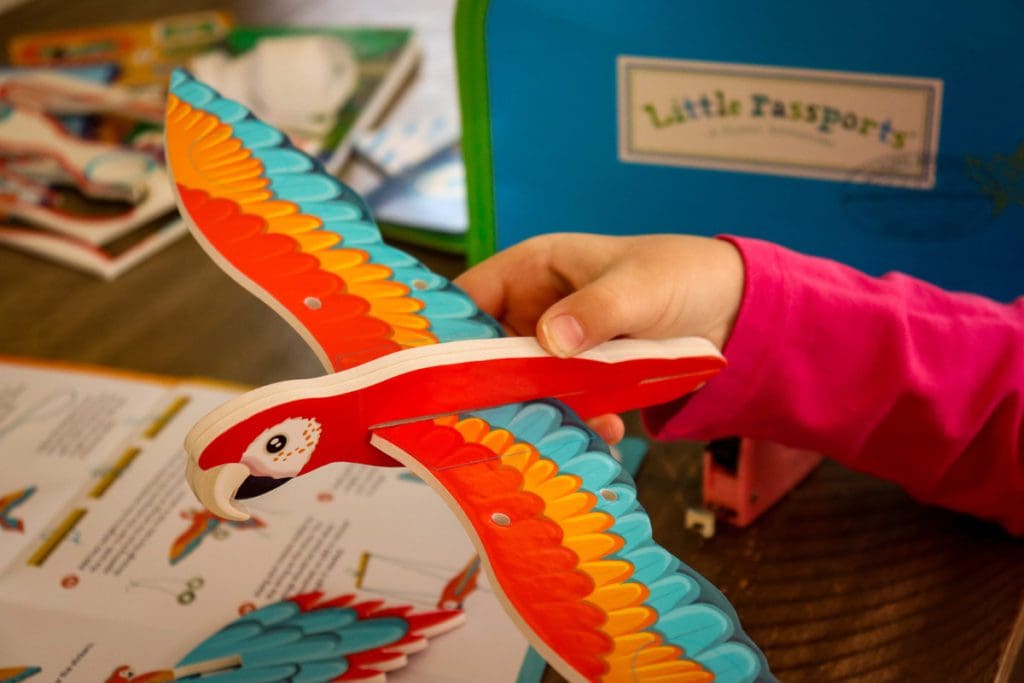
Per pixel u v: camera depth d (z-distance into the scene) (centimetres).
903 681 48
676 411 54
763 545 56
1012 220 63
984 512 55
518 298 58
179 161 44
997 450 54
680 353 44
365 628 51
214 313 77
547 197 74
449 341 40
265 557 56
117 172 87
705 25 64
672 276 49
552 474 36
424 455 37
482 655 50
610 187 72
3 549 58
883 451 56
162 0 113
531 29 68
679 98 67
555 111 71
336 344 39
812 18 62
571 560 34
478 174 74
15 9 114
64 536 59
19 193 87
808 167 66
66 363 72
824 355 52
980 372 53
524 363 40
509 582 33
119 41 104
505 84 71
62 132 91
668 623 32
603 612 32
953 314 54
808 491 59
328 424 37
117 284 80
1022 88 59
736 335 51
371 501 59
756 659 31
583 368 41
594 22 67
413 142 89
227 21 106
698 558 55
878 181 65
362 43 99
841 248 69
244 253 41
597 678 31
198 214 42
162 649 51
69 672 51
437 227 79
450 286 42
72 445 65
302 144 87
